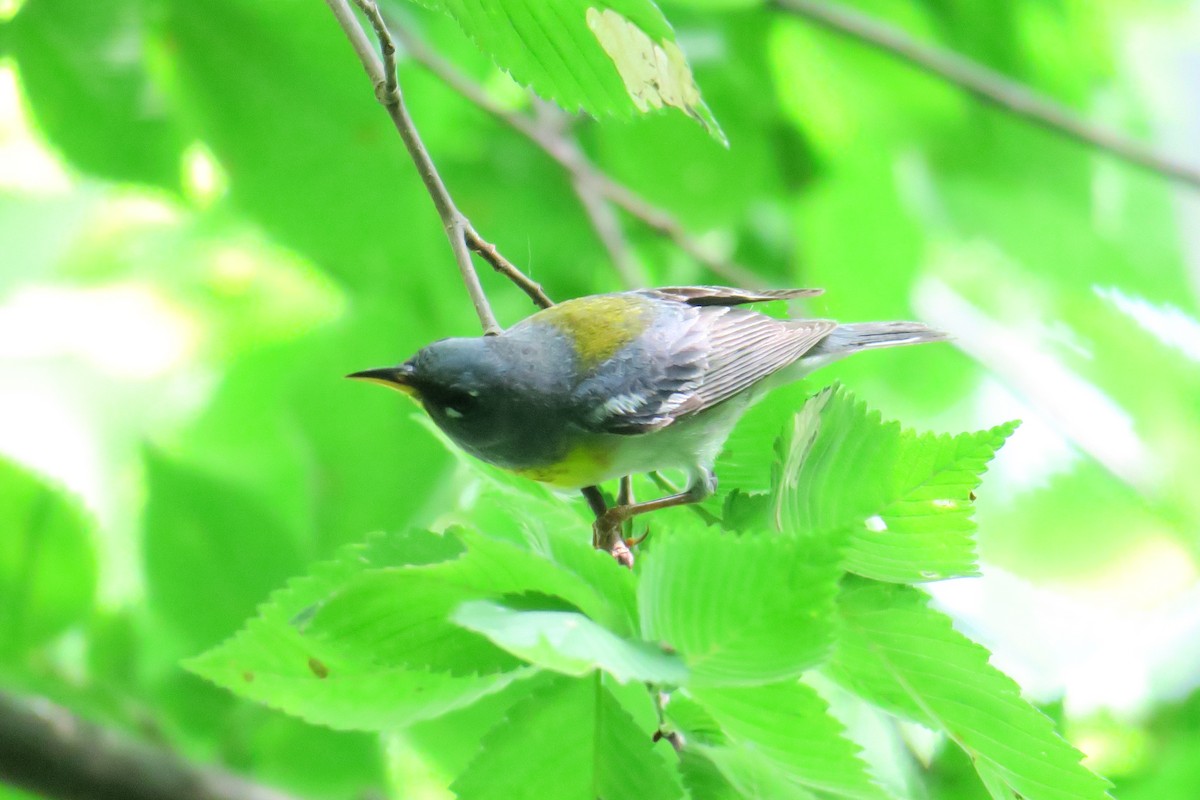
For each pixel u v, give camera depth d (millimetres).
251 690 5301
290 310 14703
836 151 14773
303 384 11625
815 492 5871
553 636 4438
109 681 9430
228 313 14555
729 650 4738
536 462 8898
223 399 12180
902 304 14602
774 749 5301
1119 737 10367
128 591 11000
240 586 9789
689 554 4785
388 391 11508
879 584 5867
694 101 6426
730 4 12969
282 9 10898
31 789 8688
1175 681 11383
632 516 7152
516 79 6695
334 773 9383
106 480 13539
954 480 5730
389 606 5012
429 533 5543
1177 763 9711
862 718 7824
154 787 8922
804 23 14688
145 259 14336
